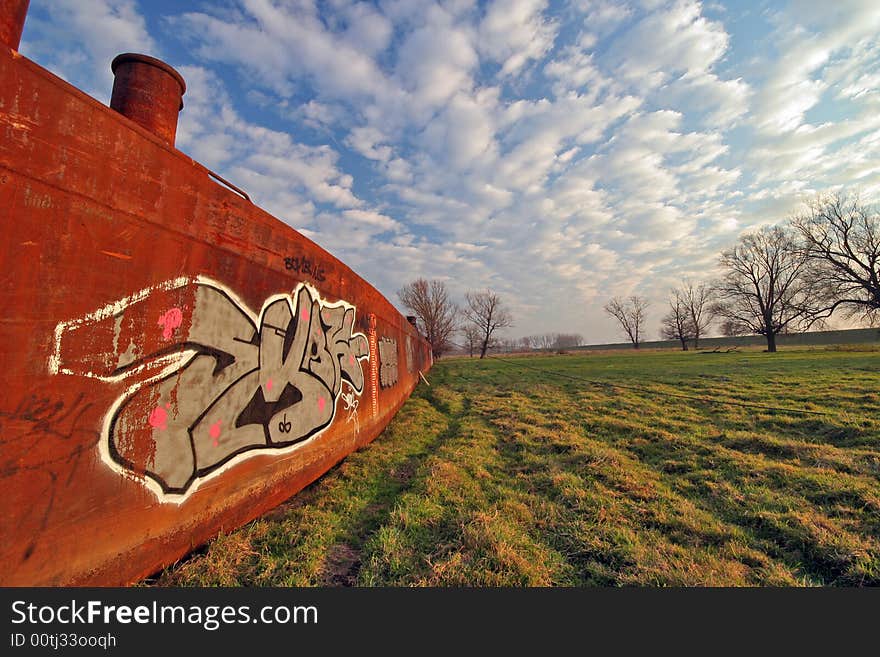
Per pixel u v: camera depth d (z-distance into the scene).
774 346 38.28
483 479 5.77
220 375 3.68
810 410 9.23
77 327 2.42
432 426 9.99
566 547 3.85
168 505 3.07
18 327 2.11
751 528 4.19
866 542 3.63
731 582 3.15
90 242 2.50
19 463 2.10
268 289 4.51
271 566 3.30
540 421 9.64
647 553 3.64
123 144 2.72
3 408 2.03
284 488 4.72
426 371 30.67
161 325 3.04
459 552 3.62
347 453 6.84
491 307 66.56
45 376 2.24
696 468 6.09
